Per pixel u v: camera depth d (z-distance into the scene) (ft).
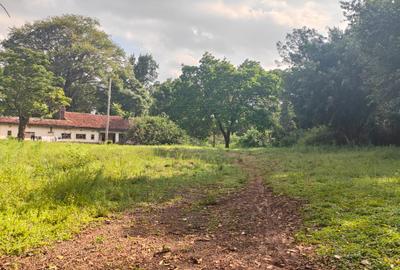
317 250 17.95
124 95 211.00
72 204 27.04
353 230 20.04
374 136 96.68
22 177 33.81
